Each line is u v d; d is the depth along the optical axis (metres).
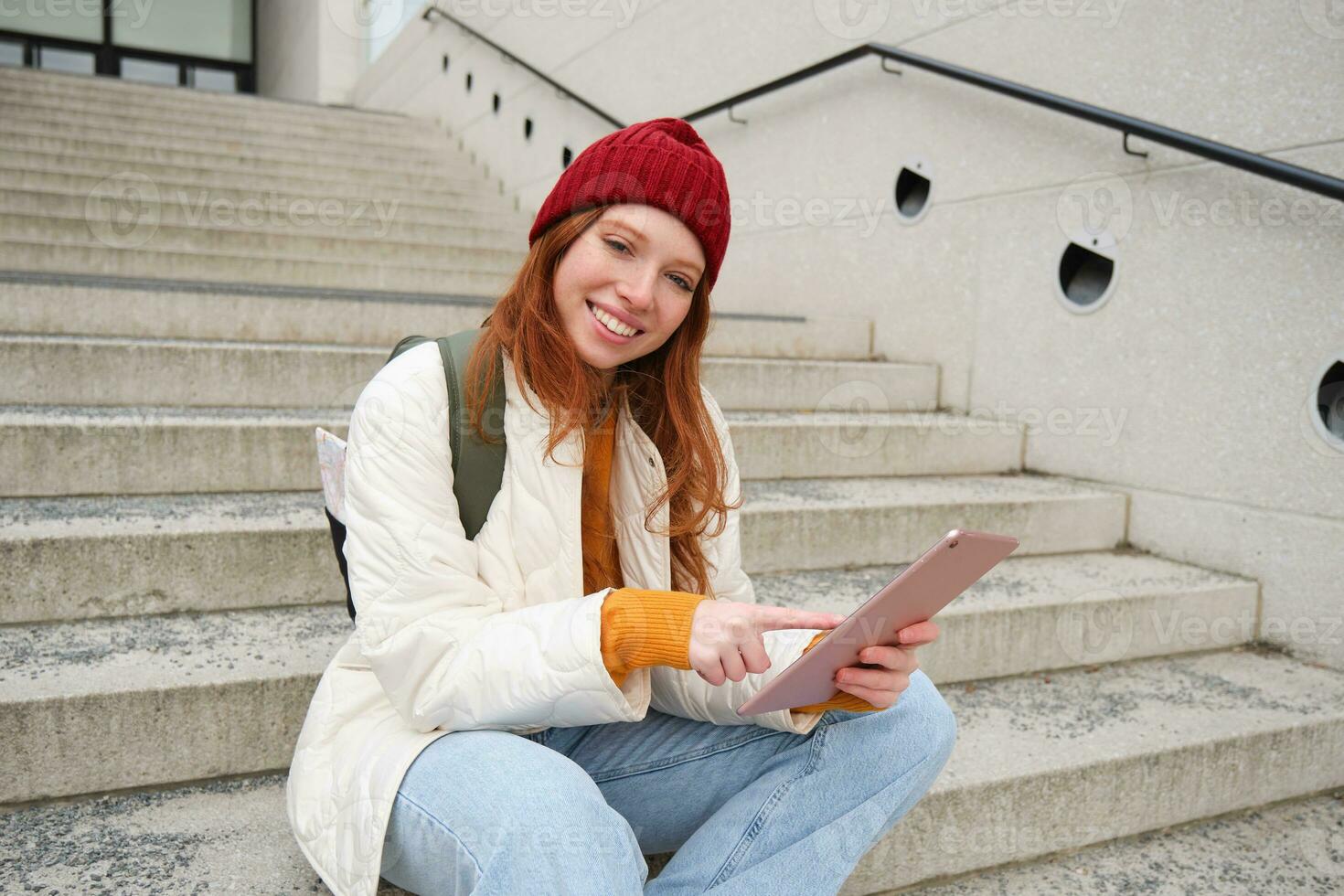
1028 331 3.43
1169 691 2.25
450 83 9.43
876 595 1.01
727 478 1.42
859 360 4.18
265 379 2.88
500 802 0.99
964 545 0.99
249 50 17.11
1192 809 1.95
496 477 1.20
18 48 15.77
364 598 1.11
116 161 6.01
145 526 2.04
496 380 1.20
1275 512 2.62
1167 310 2.92
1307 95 2.52
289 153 7.76
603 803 1.04
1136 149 2.98
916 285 3.94
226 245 4.90
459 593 1.12
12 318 3.07
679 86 5.49
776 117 4.77
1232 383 2.73
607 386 1.32
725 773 1.31
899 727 1.26
